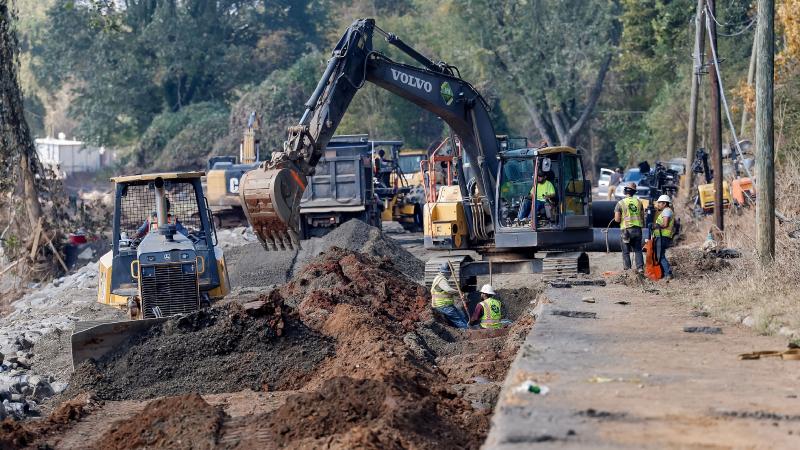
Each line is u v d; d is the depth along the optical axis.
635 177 104.12
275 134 155.38
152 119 191.25
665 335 30.31
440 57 172.38
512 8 157.75
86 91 194.50
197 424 23.92
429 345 36.84
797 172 62.00
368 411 22.91
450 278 50.41
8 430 25.58
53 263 73.69
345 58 46.06
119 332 33.66
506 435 18.39
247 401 29.20
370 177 78.00
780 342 28.98
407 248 78.00
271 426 23.36
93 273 65.38
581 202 52.44
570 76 155.50
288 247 42.06
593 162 179.88
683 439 18.33
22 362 38.94
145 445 23.56
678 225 75.50
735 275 42.72
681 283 45.72
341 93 45.78
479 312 42.00
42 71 195.12
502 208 51.50
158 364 32.88
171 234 39.00
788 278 38.69
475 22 157.88
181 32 185.00
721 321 33.72
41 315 52.16
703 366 25.22
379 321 37.03
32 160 73.88
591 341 29.06
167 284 38.00
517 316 50.12
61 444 25.17
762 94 42.06
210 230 41.47
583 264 53.78
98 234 79.38
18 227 72.50
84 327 35.19
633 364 25.41
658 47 149.88
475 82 172.38
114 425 26.16
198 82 192.12
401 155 110.25
